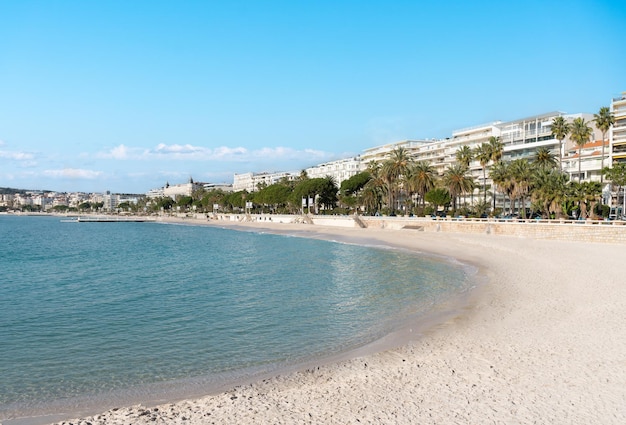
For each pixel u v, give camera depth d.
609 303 20.50
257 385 12.98
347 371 13.77
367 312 23.28
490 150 93.12
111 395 13.23
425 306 23.84
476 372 12.59
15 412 12.05
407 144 159.75
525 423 9.54
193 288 32.38
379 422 9.79
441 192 93.75
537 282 28.22
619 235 50.75
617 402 10.38
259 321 22.11
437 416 9.98
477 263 41.22
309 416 10.21
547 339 15.44
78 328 21.56
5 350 18.16
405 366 13.46
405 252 54.97
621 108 85.12
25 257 57.66
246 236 98.75
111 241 88.50
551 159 84.25
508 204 110.62
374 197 113.56
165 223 194.88
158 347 18.22
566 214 69.31
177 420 10.23
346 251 58.84
